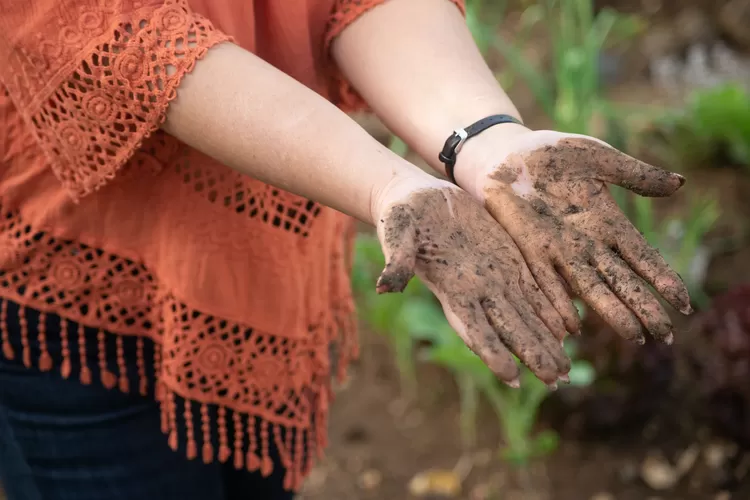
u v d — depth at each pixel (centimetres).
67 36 99
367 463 194
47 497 120
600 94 278
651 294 96
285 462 121
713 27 294
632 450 187
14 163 108
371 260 211
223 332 113
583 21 232
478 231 98
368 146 99
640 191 102
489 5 333
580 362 185
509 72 292
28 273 111
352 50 112
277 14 110
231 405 116
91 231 110
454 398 208
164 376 113
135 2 98
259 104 98
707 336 189
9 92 103
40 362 114
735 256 224
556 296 97
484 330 93
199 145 101
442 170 109
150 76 98
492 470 188
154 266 111
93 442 117
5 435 120
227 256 111
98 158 103
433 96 108
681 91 275
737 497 175
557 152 103
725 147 252
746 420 178
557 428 192
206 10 104
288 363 117
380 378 217
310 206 114
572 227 100
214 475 124
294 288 115
